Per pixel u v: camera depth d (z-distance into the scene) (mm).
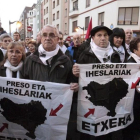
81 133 2234
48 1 35719
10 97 1957
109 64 1950
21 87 1927
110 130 2041
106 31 2064
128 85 2029
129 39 3834
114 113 2025
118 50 2609
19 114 1961
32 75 2021
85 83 1949
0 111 1974
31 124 1957
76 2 23078
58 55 2043
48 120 1927
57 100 1901
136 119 2266
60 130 1929
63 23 29484
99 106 1975
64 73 1999
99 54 2072
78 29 22406
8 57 2162
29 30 14727
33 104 1933
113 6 15734
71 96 1890
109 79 1982
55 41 1987
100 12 17547
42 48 1995
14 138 2014
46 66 1989
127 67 1998
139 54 2277
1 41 3291
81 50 3336
